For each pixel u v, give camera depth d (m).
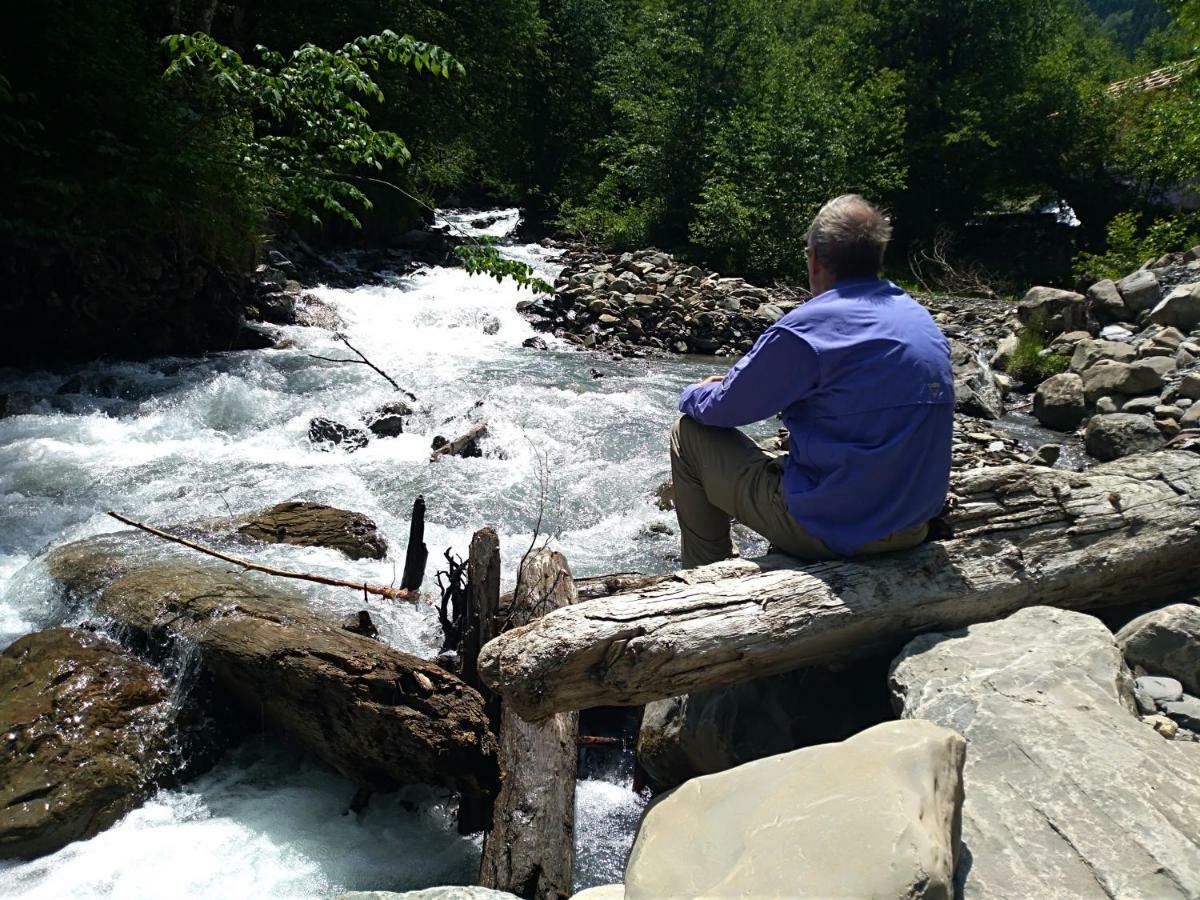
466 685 3.50
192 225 8.98
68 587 4.48
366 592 4.46
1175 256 11.20
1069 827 2.10
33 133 8.34
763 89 20.70
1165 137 18.59
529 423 7.85
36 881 3.02
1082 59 29.19
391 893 2.38
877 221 3.02
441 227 19.17
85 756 3.44
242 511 5.75
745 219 18.17
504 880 2.91
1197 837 2.04
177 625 3.96
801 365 2.87
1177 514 3.24
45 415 7.25
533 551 4.35
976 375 9.56
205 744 3.72
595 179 26.70
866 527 2.93
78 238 8.00
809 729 3.02
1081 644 2.77
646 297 13.12
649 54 21.81
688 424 3.32
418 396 8.48
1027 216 28.94
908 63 26.64
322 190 10.11
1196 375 7.98
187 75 10.06
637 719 4.02
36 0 8.49
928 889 1.73
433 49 9.19
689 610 2.79
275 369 8.95
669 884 2.01
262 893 3.03
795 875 1.82
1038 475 3.37
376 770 3.47
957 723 2.49
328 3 16.53
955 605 2.98
